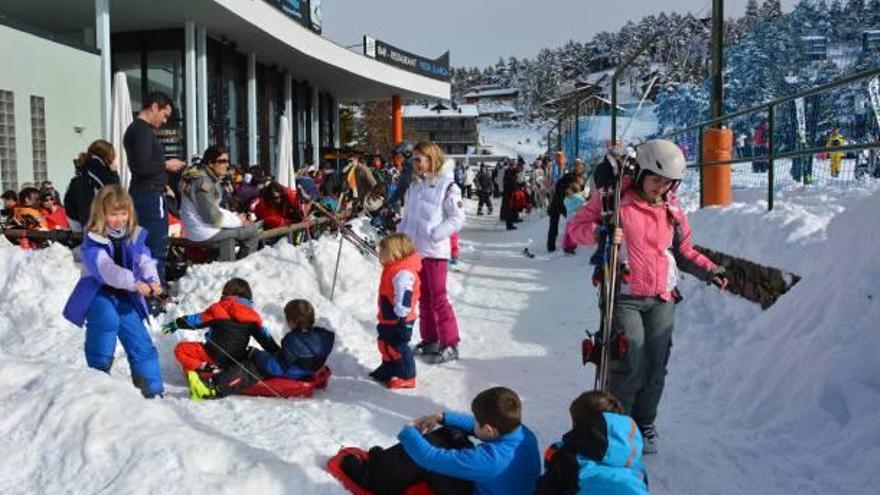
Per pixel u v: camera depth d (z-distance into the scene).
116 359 5.41
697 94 15.59
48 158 13.68
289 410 4.41
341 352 5.88
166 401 4.46
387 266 5.34
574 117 24.27
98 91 15.12
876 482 3.41
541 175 28.05
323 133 33.06
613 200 4.06
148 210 6.42
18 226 8.88
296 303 5.09
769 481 3.72
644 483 2.94
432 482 3.31
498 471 3.11
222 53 20.75
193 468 2.86
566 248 12.77
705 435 4.39
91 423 3.03
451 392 5.24
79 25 18.58
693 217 9.31
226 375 4.80
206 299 6.33
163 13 17.45
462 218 6.03
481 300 8.87
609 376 4.03
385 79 30.78
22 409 3.17
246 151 22.72
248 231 7.96
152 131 6.43
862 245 4.77
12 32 12.72
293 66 25.77
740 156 11.59
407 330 5.26
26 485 2.83
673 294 4.12
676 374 5.69
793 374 4.53
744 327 5.98
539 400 5.10
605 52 133.75
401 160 12.62
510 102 158.62
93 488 2.76
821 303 4.84
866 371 4.05
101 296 4.35
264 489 2.86
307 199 10.05
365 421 4.40
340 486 3.10
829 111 10.01
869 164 10.82
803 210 7.20
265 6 19.47
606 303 4.01
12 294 6.55
